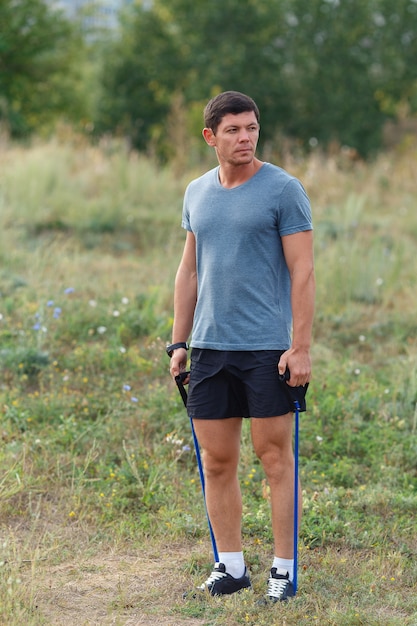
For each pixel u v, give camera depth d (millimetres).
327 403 12727
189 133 36625
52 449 11227
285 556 7977
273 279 7742
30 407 12320
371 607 8070
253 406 7695
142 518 9812
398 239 22188
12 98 53406
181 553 9156
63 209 24172
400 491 10742
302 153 36469
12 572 8000
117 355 13883
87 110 60438
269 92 59375
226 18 61281
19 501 9977
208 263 7789
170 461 11367
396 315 16906
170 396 12797
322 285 17906
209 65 59906
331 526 9602
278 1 62000
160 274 18781
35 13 52688
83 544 9258
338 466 11258
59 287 16734
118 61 62000
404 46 64188
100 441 11617
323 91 60719
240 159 7559
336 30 61875
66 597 8070
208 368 7828
